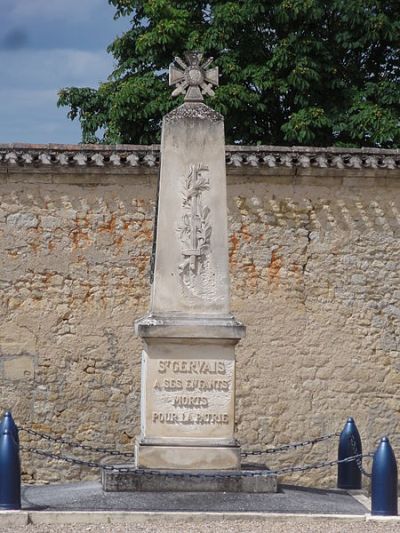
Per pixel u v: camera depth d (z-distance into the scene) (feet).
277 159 54.65
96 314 54.60
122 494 38.88
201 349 40.65
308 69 75.56
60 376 54.39
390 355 55.62
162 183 41.32
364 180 55.83
